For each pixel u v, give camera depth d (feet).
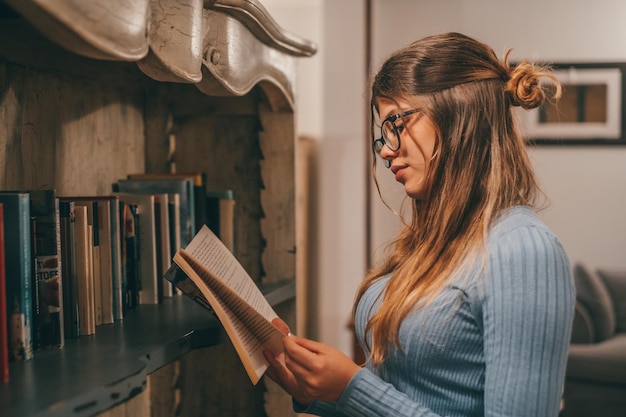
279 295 5.68
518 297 3.32
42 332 3.71
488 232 3.60
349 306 14.19
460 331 3.56
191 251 4.01
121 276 4.81
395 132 3.95
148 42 3.19
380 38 15.44
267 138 6.15
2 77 4.18
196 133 6.39
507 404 3.26
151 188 5.50
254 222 6.30
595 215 14.99
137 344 3.78
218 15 4.27
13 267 3.45
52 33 2.63
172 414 6.21
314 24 14.21
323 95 14.15
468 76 3.82
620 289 13.34
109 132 5.69
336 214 14.20
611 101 14.82
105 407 2.97
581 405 11.87
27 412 2.61
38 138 4.64
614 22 14.78
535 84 3.81
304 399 4.18
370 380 3.66
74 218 4.05
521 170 3.83
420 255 3.83
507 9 15.07
